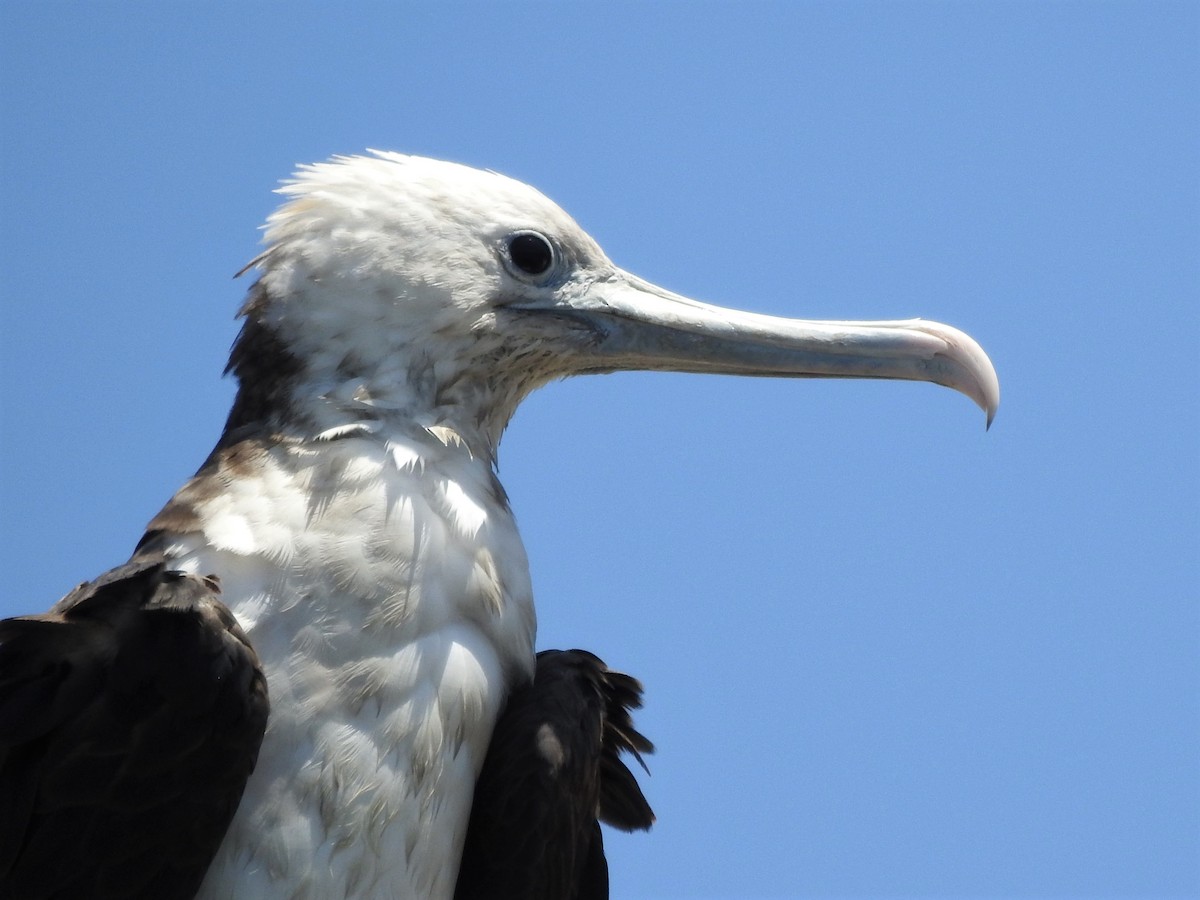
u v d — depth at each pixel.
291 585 10.68
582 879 12.05
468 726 10.95
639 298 12.95
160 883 10.07
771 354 12.96
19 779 10.09
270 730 10.43
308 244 11.96
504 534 11.63
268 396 11.71
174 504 11.13
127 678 10.07
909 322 13.10
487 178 12.59
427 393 11.94
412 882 10.63
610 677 12.28
